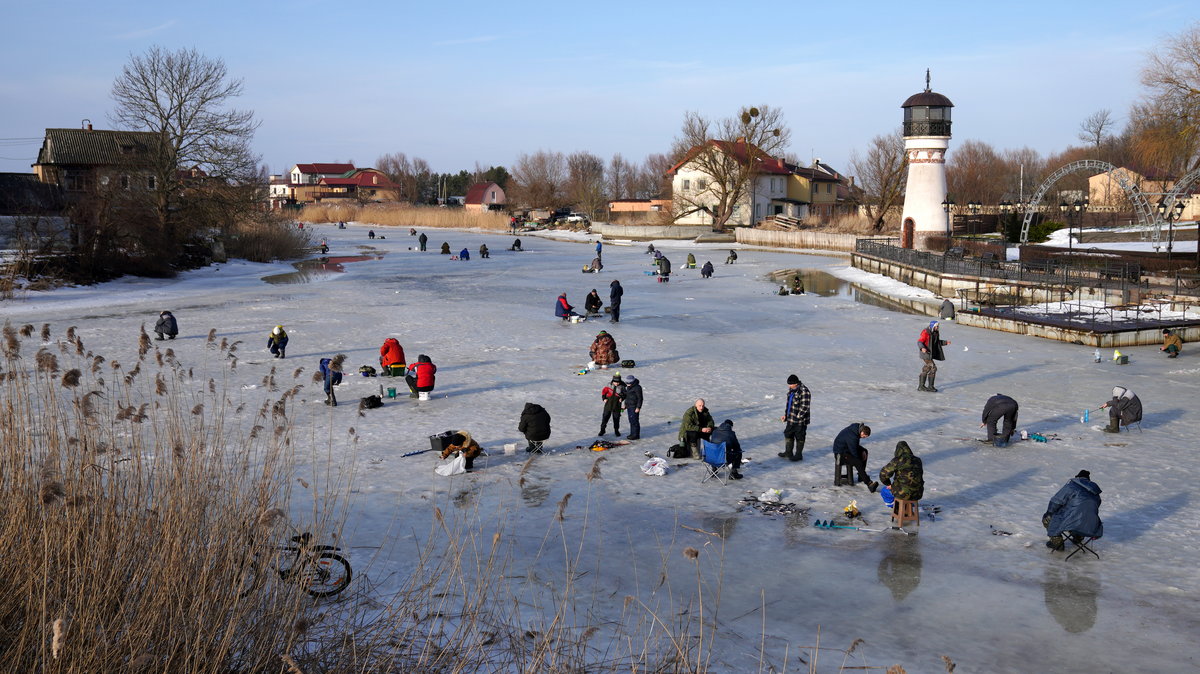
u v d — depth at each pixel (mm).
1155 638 9953
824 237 85562
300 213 163750
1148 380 24750
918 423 19969
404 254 84750
